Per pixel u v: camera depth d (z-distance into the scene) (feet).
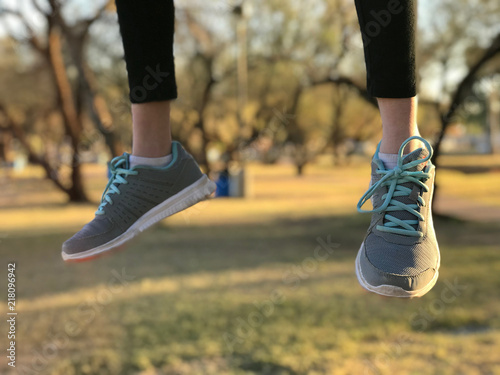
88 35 40.73
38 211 49.06
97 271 22.61
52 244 29.94
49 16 39.22
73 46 39.70
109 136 39.78
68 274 22.03
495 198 54.08
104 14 38.52
